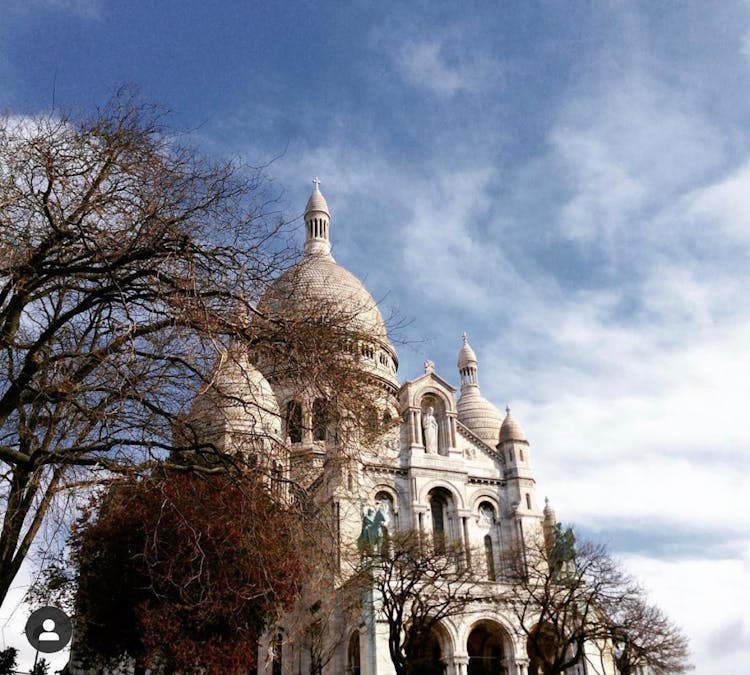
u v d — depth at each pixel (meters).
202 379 21.91
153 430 21.59
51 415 21.75
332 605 44.84
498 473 71.75
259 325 22.09
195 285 21.27
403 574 52.34
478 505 69.75
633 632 60.09
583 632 50.75
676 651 59.47
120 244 21.92
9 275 21.31
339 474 25.23
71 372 23.17
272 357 22.55
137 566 34.16
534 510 69.81
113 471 21.72
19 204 22.00
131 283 22.34
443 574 50.94
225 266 22.11
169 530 30.92
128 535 34.31
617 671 61.84
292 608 38.41
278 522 24.20
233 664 35.31
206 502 27.14
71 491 20.83
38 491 21.78
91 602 36.91
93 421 21.17
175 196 22.45
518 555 59.25
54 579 37.16
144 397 21.41
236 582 30.34
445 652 54.56
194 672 36.41
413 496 66.88
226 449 24.69
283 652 58.88
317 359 21.92
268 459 23.84
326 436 25.62
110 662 41.91
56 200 22.41
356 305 24.83
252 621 36.66
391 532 65.12
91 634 38.84
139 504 32.72
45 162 21.84
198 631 34.81
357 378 23.09
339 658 53.97
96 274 22.70
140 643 38.28
